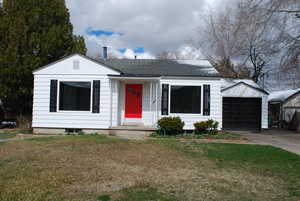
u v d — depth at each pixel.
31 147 8.79
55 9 17.17
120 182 5.37
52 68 13.34
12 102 16.62
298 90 21.20
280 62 14.59
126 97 13.98
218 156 8.27
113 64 15.48
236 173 6.43
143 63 15.92
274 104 23.31
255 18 13.08
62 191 4.73
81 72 13.29
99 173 5.96
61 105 13.27
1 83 15.40
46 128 13.23
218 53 26.14
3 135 12.55
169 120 12.43
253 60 25.09
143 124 13.80
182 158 7.84
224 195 4.83
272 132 16.72
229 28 20.16
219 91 13.23
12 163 6.68
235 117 17.67
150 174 6.05
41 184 5.06
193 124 13.11
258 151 9.02
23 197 4.36
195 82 13.25
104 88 13.21
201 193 4.89
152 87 13.65
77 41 18.61
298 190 5.23
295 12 12.88
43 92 13.30
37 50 16.23
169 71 13.94
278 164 7.43
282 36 13.79
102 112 13.18
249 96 17.67
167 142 10.45
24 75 15.56
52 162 6.84
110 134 12.89
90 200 4.34
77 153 7.96
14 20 15.81
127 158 7.57
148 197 4.56
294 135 14.85
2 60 15.15
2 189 4.71
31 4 16.41
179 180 5.66
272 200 4.66
